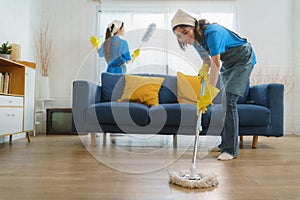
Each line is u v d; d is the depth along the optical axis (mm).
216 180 1256
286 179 1363
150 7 4422
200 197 1062
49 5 4430
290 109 4359
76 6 4445
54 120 3867
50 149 2408
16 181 1280
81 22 4434
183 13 1363
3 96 2562
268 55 4414
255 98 2916
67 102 4391
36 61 4273
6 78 2959
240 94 2041
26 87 3084
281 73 4395
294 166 1707
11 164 1704
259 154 2209
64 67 4402
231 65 2092
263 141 3242
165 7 4414
